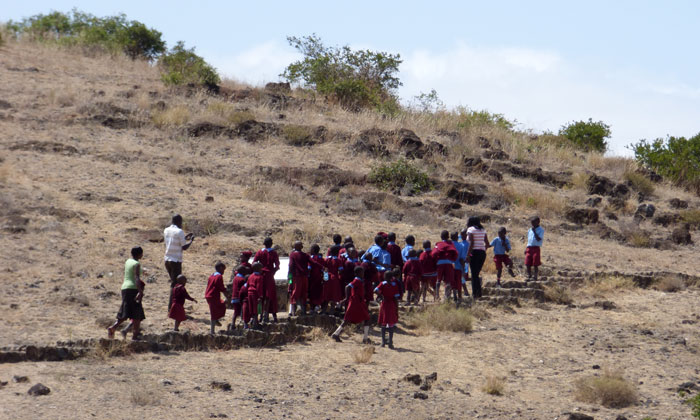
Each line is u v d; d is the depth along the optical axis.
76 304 12.84
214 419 8.48
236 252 17.09
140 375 9.87
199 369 10.48
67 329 11.52
